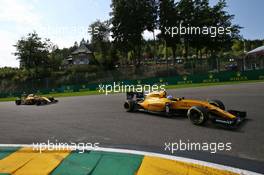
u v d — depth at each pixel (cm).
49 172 451
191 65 3209
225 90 1597
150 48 6869
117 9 4147
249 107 980
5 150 599
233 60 3000
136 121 866
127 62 5634
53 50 5622
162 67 3525
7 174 450
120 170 447
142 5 4116
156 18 4206
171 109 880
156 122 830
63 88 3253
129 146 593
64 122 935
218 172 431
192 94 1512
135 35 4181
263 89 1495
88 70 4859
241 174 422
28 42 5300
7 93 3591
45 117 1080
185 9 4134
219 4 4259
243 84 1942
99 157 519
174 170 441
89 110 1191
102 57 5319
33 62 5344
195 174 424
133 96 1166
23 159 526
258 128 689
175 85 2481
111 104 1345
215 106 774
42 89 3459
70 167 470
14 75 4956
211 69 3072
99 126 827
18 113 1289
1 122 1030
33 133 784
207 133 670
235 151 534
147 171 438
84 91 3038
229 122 686
